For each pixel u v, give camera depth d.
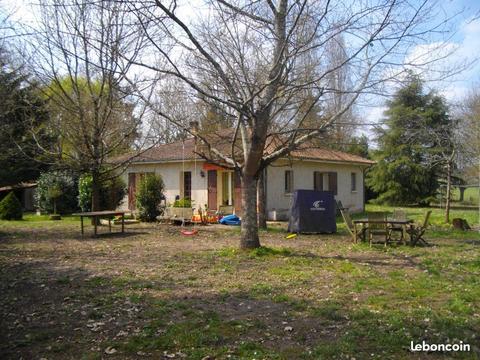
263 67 10.80
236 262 10.28
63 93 17.95
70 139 18.23
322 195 16.58
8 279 8.75
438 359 4.75
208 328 5.72
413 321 5.91
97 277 8.81
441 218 22.77
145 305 6.82
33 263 10.45
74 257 11.25
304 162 23.95
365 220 13.39
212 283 8.24
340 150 30.64
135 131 20.47
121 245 13.42
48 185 25.64
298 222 16.28
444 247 12.84
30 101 18.52
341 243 13.69
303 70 10.37
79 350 5.12
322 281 8.38
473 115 24.19
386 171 37.03
